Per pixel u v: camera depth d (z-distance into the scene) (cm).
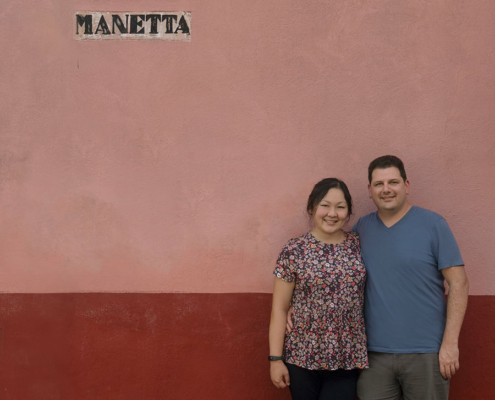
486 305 305
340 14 309
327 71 311
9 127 315
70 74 315
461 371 305
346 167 312
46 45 314
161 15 313
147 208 315
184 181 314
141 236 315
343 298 253
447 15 307
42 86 315
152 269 314
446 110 309
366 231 276
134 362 313
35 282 315
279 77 312
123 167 315
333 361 250
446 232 256
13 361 314
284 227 313
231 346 313
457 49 307
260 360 312
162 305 313
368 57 310
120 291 314
